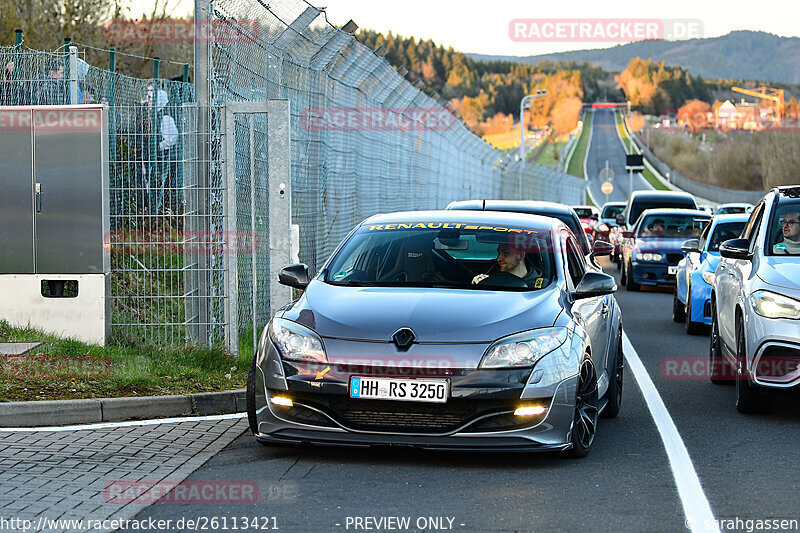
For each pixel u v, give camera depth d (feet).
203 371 101.04
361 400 68.69
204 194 113.09
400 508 58.95
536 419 68.64
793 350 86.74
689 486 65.00
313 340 70.44
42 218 111.86
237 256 117.08
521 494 62.49
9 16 248.11
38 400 84.28
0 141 111.65
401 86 228.02
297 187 143.84
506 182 462.19
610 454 74.79
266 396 71.05
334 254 84.33
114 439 77.36
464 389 67.77
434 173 280.10
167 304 114.11
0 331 110.22
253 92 126.52
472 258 81.15
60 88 158.61
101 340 111.75
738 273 101.40
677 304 170.30
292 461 70.64
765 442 79.77
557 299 76.23
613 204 419.54
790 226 98.58
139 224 117.50
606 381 86.84
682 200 324.80
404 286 78.18
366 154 196.24
